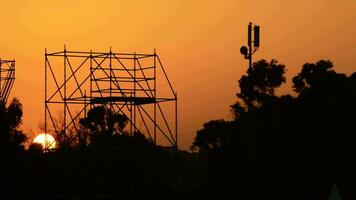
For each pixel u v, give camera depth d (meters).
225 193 198.38
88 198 142.12
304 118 195.88
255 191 186.50
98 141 158.50
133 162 158.75
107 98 140.62
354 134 186.12
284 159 187.38
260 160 190.00
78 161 150.12
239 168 197.88
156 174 160.50
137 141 157.88
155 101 144.75
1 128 175.62
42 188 164.62
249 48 134.75
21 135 186.12
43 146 177.12
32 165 169.00
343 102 191.50
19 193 166.25
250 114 139.00
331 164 181.38
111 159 154.38
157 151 159.38
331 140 186.12
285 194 182.88
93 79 142.88
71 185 157.88
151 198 144.75
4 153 171.25
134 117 151.88
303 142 188.12
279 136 193.62
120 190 144.00
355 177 177.25
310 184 180.50
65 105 144.00
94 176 151.88
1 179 166.62
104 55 144.00
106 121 159.62
